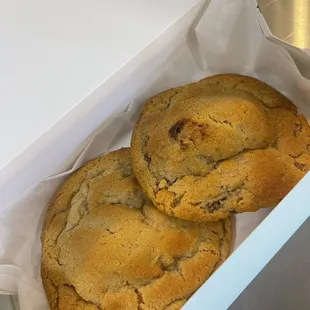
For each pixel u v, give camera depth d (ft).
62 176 0.72
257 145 0.65
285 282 0.49
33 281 0.69
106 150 0.76
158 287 0.62
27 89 0.69
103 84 0.69
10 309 0.70
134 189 0.68
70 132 0.70
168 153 0.64
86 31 0.72
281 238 0.48
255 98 0.72
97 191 0.69
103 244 0.64
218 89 0.74
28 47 0.71
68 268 0.65
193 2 0.72
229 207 0.63
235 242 0.70
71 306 0.64
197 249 0.65
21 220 0.71
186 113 0.66
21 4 0.74
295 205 0.49
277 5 0.87
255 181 0.63
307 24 0.86
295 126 0.70
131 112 0.75
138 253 0.63
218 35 0.75
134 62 0.71
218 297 0.46
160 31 0.71
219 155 0.64
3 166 0.66
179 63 0.76
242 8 0.72
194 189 0.63
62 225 0.69
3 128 0.67
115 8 0.72
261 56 0.75
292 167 0.65
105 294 0.63
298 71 0.72
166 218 0.65
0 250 0.69
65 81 0.70
